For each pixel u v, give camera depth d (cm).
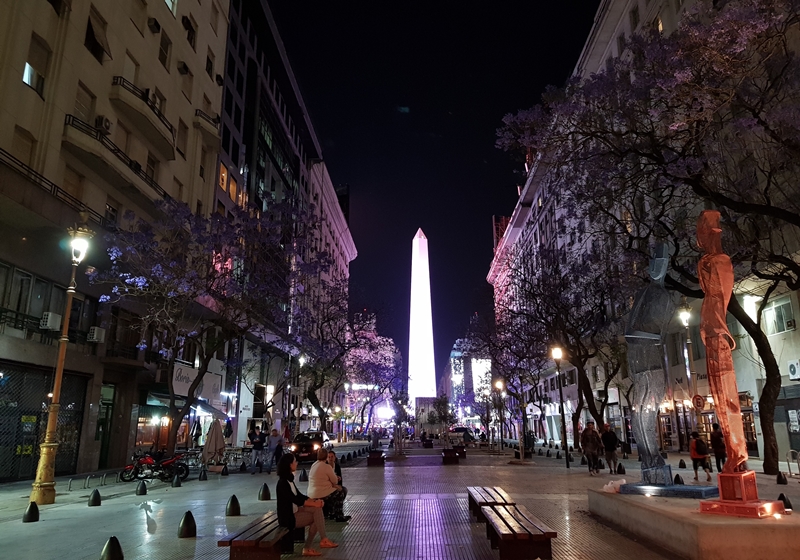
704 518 778
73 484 1928
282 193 6162
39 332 2138
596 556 792
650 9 3553
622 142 1513
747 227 2047
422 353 14450
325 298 5931
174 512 1294
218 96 3941
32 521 1184
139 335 2817
